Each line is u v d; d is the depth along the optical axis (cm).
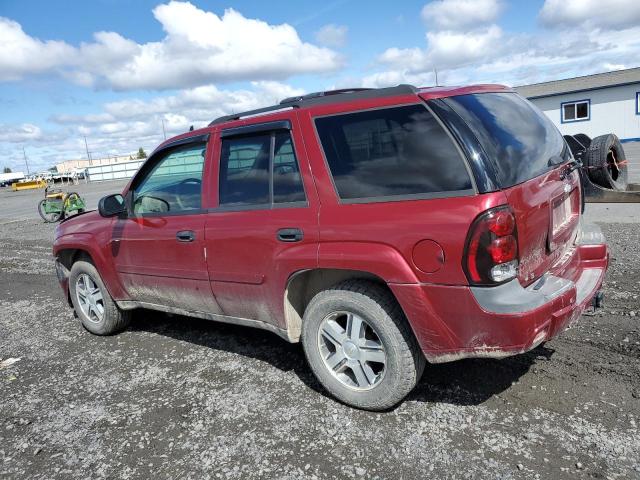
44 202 1728
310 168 326
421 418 312
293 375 388
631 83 3011
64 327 566
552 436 282
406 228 282
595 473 252
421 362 309
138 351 469
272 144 349
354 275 318
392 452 283
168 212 417
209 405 355
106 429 338
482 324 269
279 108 360
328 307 325
